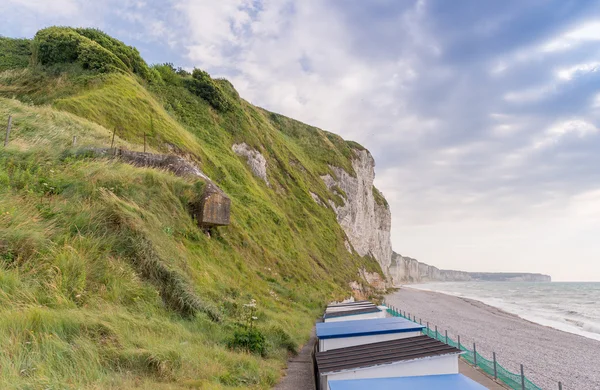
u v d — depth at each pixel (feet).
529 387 32.04
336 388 16.67
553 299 246.88
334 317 51.21
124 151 57.21
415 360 20.65
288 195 159.94
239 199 98.84
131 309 29.73
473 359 43.57
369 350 24.34
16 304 23.32
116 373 20.47
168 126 95.40
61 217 34.58
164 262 37.11
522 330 94.84
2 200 32.83
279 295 66.23
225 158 117.50
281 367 32.07
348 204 241.55
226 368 26.30
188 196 55.67
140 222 39.09
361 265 203.00
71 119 68.28
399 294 239.30
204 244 54.13
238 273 58.49
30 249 28.96
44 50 112.68
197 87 144.77
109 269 32.17
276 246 93.35
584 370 55.36
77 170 44.14
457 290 398.21
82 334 22.79
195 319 33.88
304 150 248.73
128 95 95.71
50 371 17.94
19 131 53.42
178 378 21.88
